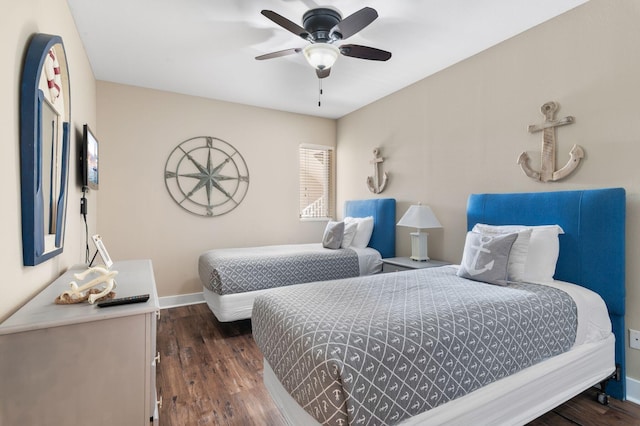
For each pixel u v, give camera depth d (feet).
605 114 6.89
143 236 12.30
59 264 5.99
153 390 4.04
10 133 3.92
